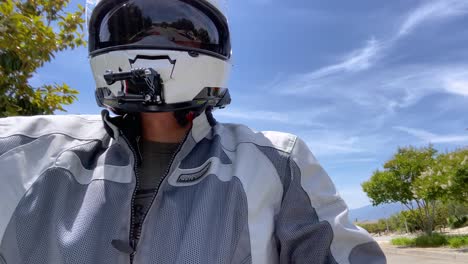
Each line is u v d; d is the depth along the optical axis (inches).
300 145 21.5
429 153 340.2
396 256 223.8
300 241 19.5
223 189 18.2
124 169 18.9
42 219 17.8
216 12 21.3
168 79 19.6
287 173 20.2
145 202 18.8
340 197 21.2
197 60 20.2
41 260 17.1
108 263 16.8
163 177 18.6
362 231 20.6
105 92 21.0
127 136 20.5
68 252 16.7
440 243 278.2
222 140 20.5
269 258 18.4
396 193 341.7
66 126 21.2
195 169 19.2
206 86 20.9
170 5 20.2
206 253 16.5
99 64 20.8
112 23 20.4
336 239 19.7
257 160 19.8
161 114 20.7
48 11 68.4
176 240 17.0
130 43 19.9
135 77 18.9
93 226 17.3
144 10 20.0
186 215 17.6
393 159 347.6
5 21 55.7
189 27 20.3
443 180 268.2
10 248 17.3
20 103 60.8
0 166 18.8
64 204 18.2
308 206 20.0
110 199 18.1
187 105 20.1
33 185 18.4
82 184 18.9
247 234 17.6
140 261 16.9
